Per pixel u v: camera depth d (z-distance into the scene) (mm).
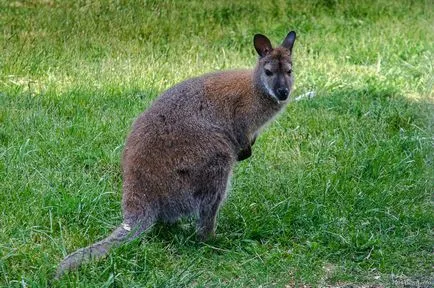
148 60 17703
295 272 9633
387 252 10180
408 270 9852
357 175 12367
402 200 11586
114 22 19688
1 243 9484
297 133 13930
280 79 10680
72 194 10664
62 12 19969
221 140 10219
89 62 17422
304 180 11891
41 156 12109
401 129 14125
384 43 19984
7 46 17641
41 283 8648
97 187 11062
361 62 18859
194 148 10008
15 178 11172
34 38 18266
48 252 9430
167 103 10234
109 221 10328
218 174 10117
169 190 9914
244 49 19234
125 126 13469
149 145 9969
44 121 13445
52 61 17188
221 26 20766
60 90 15531
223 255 9930
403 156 13078
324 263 9969
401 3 23453
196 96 10352
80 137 12930
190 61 17766
